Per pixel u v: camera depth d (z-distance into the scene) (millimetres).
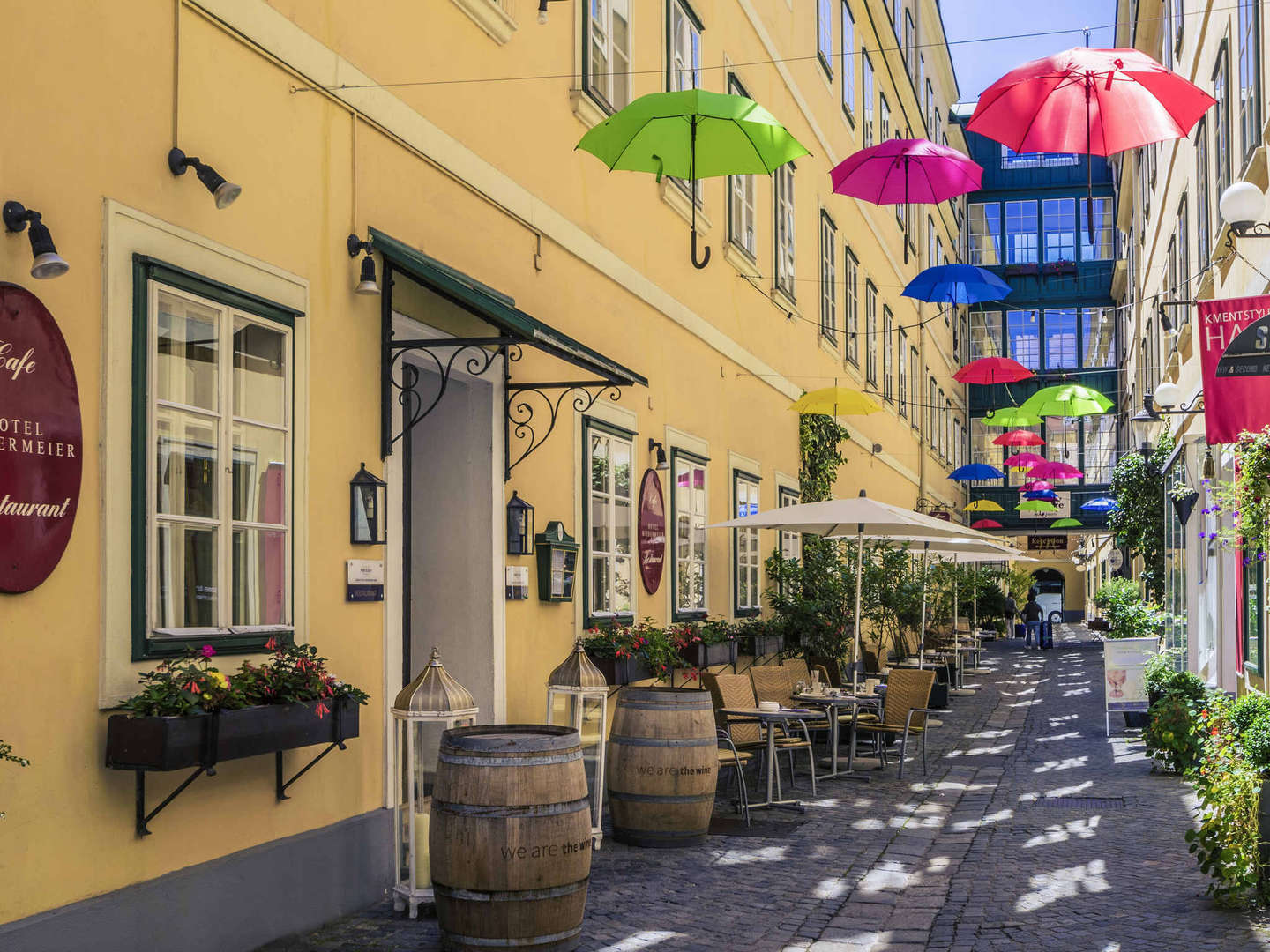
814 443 18516
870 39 24562
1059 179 46812
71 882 4781
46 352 4691
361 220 6973
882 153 10453
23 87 4688
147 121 5336
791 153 8055
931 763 12898
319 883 6309
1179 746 11305
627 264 11320
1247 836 6527
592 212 10484
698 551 13258
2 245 4531
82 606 4875
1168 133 7547
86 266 4957
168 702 4941
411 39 7559
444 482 8664
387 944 6008
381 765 7016
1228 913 6441
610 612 10664
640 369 11609
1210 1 13039
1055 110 7668
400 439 7305
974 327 46969
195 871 5418
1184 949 5828
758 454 15836
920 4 32156
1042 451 46594
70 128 4902
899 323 28641
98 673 4938
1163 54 19875
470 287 7016
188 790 5441
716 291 14211
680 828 8453
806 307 18656
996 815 9789
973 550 21297
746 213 15398
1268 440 7621
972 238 47281
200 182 5637
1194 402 13602
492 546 8531
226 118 5855
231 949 5629
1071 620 56344
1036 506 33219
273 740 5375
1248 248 10875
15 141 4641
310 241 6504
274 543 6152
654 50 12039
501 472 8680
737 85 14945
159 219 5371
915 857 8312
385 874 6910
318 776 6414
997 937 6270
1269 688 9773
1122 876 7473
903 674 12680
